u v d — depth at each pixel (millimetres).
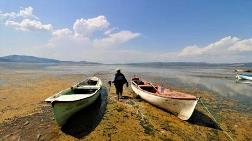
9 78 31219
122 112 12875
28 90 20781
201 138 9938
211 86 27203
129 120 11617
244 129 11367
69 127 10547
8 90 20547
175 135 10055
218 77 42375
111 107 13844
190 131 10609
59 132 10016
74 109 10984
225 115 13617
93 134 9812
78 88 14344
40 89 21531
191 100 11422
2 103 15266
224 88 25656
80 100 10922
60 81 28594
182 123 11602
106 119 11609
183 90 23062
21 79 30172
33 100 16266
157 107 14188
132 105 14523
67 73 45000
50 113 12812
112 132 10047
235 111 14703
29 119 11742
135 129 10484
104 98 16469
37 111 13266
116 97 16891
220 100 18203
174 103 12211
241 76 37469
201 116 13031
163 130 10516
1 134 9875
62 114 10180
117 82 15836
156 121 11664
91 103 13391
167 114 12961
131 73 51375
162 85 26766
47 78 32344
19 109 13773
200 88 25062
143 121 11562
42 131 10109
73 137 9539
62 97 11234
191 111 11438
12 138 9477
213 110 14680
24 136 9633
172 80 33844
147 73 52250
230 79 38000
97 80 18734
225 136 10312
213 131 10812
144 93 14883
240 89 25062
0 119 11828
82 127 10547
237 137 10305
